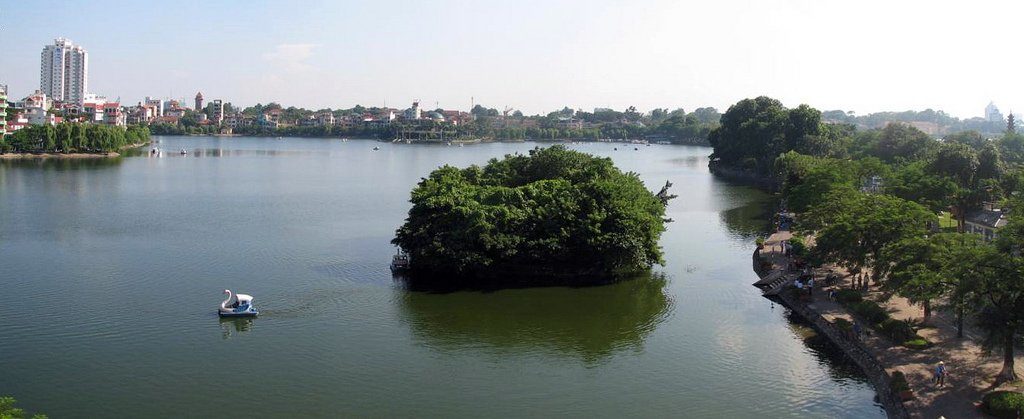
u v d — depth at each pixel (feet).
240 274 393.29
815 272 382.22
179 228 526.16
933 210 486.79
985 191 491.72
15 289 357.61
